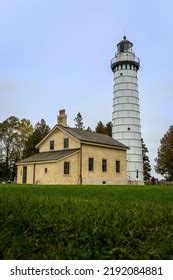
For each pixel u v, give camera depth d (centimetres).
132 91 6141
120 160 4547
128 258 460
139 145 5975
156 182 5672
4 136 6700
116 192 1438
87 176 4056
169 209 809
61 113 4450
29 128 6844
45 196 1116
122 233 538
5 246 473
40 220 619
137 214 693
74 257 451
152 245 515
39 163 4019
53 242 516
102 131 7644
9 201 856
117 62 6250
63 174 3838
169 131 6325
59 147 4275
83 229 552
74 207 777
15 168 6712
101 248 484
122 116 6028
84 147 4078
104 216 647
